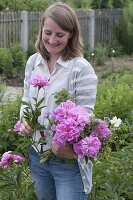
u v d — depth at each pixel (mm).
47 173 3652
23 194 3816
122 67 16234
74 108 3143
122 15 20281
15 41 16516
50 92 3545
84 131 3135
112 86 8508
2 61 14430
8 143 6617
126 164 4363
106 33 20016
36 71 3691
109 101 6996
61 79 3549
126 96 7238
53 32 3424
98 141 3061
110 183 4223
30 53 16422
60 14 3402
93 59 17469
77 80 3492
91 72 3504
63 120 3086
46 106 3520
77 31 3525
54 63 3607
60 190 3506
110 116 6871
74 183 3494
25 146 3613
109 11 19984
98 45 18531
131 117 6828
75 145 3096
